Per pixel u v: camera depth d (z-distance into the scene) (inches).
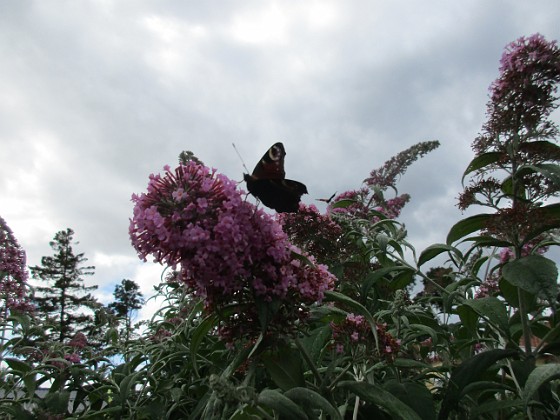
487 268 198.1
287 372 112.8
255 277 108.7
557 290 124.3
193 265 107.2
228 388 93.0
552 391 146.9
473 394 170.1
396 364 146.8
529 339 140.9
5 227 254.8
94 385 227.6
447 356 181.3
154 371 197.0
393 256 182.7
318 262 197.8
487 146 162.9
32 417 198.1
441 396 170.9
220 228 103.3
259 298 107.0
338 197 262.2
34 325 256.8
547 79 153.3
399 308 157.6
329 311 128.3
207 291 111.1
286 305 112.3
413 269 172.4
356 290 190.4
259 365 128.8
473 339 170.9
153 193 111.9
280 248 108.1
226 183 110.3
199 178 113.2
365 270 193.3
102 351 244.7
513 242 149.1
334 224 198.1
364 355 124.6
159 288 262.2
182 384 197.5
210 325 124.7
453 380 138.5
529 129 154.7
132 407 188.1
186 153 175.0
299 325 116.2
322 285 113.5
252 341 112.2
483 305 143.3
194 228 102.9
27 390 223.8
